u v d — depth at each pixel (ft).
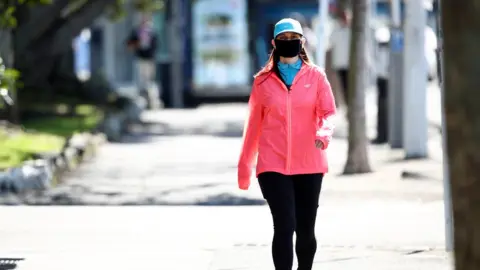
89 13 177.37
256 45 241.55
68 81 197.88
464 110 30.01
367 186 99.96
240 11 241.14
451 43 30.55
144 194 97.81
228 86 244.22
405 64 121.80
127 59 266.57
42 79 180.86
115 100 197.88
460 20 30.09
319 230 78.23
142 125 187.83
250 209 89.40
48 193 98.32
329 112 54.65
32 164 101.19
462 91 30.04
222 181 106.73
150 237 76.54
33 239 75.97
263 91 54.80
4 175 97.09
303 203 55.67
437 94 230.68
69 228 80.48
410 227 79.15
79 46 265.54
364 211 86.63
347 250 70.54
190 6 241.55
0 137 119.65
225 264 66.95
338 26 151.12
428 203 90.38
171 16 241.35
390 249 70.85
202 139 158.10
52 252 71.26
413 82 121.08
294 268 64.34
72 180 108.99
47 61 178.19
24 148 112.27
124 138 161.07
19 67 172.86
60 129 143.84
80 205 92.07
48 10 166.20
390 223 80.94
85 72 266.77
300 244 56.39
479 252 29.96
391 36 134.00
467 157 30.04
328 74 157.38
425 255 68.69
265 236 76.54
